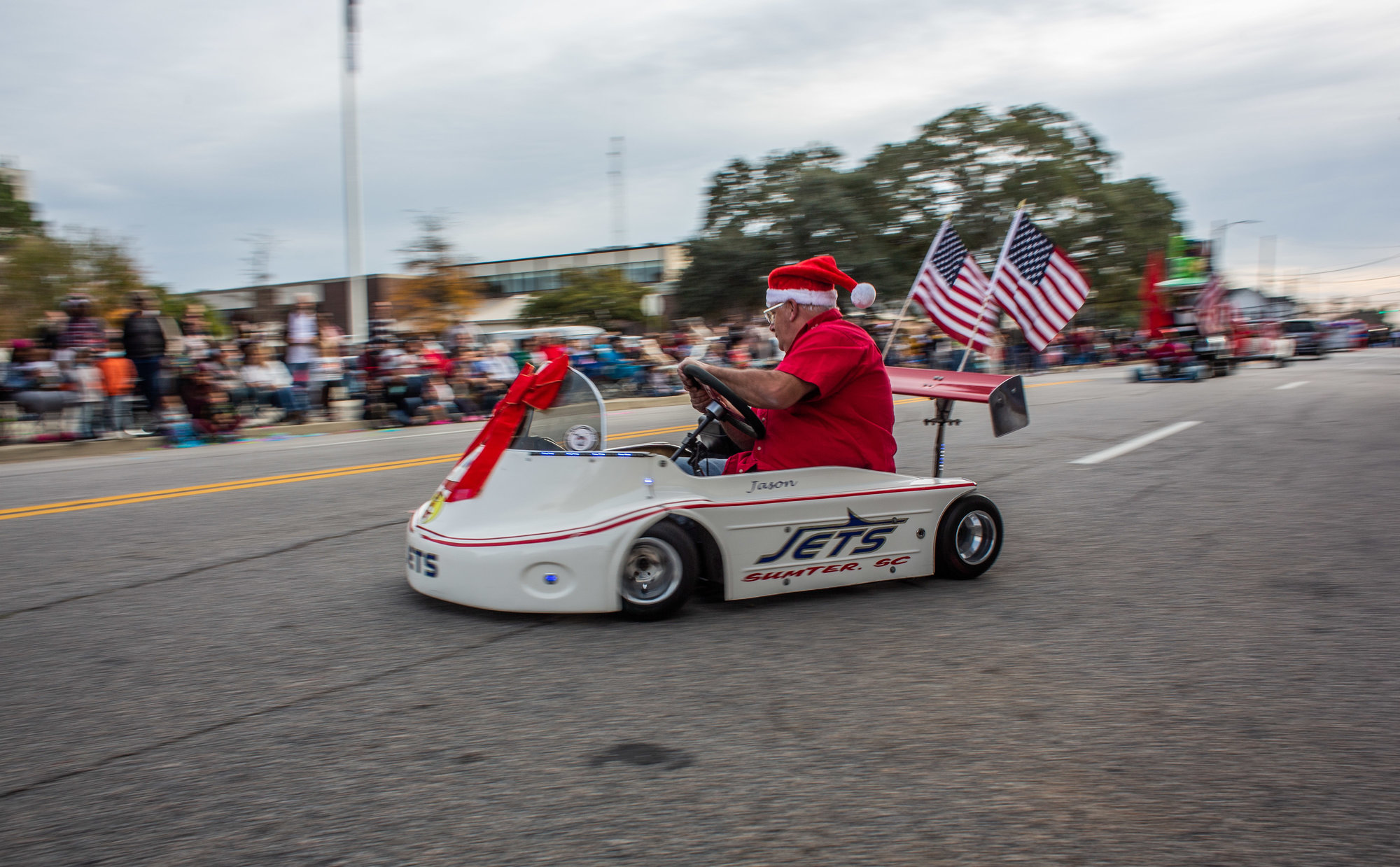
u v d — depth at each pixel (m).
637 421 13.17
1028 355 29.92
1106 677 2.96
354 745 2.46
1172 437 9.72
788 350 4.04
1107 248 41.12
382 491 6.74
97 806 2.15
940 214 39.28
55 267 26.42
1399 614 3.64
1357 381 20.12
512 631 3.38
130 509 6.01
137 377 11.24
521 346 20.33
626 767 2.33
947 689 2.85
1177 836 2.03
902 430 10.77
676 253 56.66
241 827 2.05
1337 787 2.25
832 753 2.41
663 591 3.47
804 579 3.76
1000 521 4.19
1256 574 4.25
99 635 3.42
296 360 13.41
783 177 40.03
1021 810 2.13
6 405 10.81
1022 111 39.03
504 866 1.90
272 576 4.25
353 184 19.42
